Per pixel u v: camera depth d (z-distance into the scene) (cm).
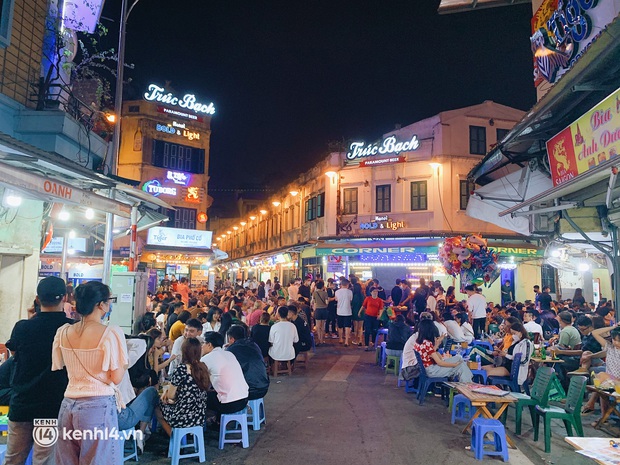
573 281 2075
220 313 1029
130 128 3073
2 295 879
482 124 2306
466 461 565
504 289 2208
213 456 572
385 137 2436
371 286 1597
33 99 994
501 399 601
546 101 723
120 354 368
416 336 884
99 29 1143
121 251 2484
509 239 2136
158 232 2678
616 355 713
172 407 546
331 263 1961
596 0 836
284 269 3441
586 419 758
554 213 991
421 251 2086
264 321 1080
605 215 896
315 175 2800
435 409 790
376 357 1210
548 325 1193
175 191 3130
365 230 2416
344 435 652
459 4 1189
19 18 945
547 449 604
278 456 573
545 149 988
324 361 1240
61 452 351
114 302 1004
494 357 898
